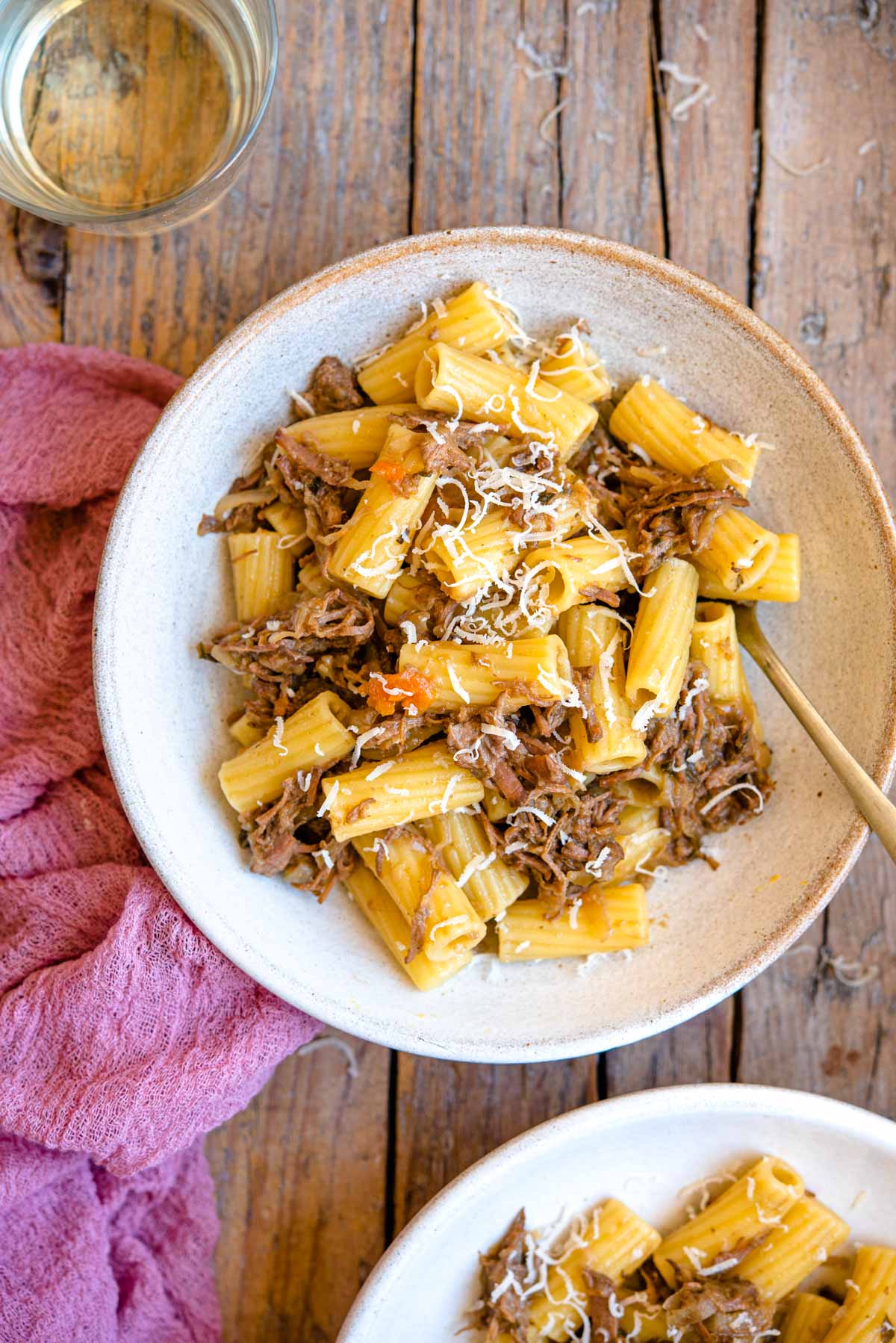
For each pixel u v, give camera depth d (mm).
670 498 663
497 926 679
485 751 649
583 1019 663
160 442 644
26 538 722
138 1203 721
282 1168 735
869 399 739
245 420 671
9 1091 674
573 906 671
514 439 660
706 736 673
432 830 662
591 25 732
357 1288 734
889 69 740
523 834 662
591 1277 688
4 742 710
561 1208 698
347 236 728
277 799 660
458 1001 671
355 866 674
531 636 650
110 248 727
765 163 736
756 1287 689
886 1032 740
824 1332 696
